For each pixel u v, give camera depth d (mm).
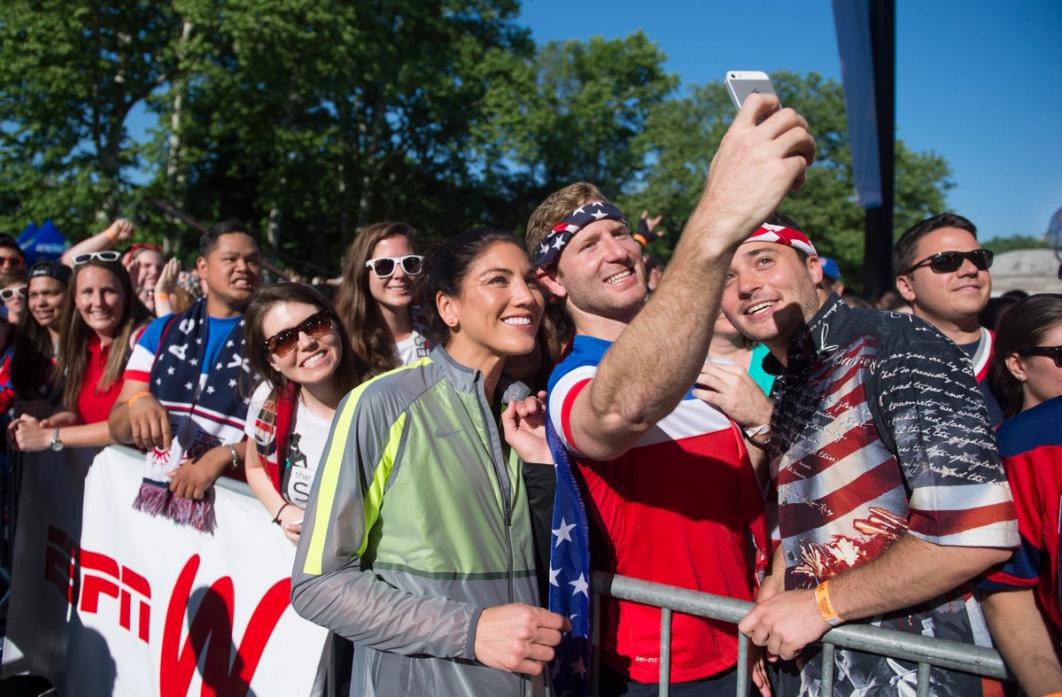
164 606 2611
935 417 1357
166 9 20500
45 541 3484
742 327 1675
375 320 3090
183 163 21031
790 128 1195
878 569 1392
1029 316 1827
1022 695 1354
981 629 1487
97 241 5219
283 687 2053
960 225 2770
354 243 3109
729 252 1196
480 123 27297
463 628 1393
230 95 20688
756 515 1839
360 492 1487
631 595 1690
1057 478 1418
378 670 1513
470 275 1564
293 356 2197
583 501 1662
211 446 2816
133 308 3541
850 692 1500
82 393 3486
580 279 1801
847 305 1578
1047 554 1418
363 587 1440
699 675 1733
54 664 3359
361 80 23781
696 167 28734
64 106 19312
